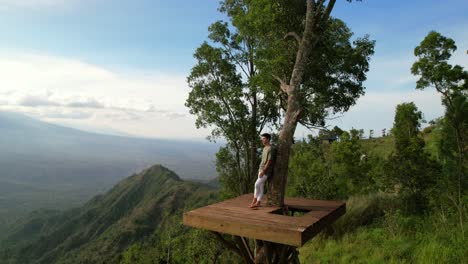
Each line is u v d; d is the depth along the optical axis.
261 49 10.73
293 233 4.86
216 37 17.56
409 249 8.34
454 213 9.05
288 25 8.98
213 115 17.80
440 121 8.61
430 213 9.88
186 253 22.53
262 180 6.62
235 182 19.77
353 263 9.07
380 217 11.69
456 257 6.90
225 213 6.07
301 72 7.09
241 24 10.52
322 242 12.34
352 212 13.41
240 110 17.45
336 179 17.52
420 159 10.77
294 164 18.31
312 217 5.82
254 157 18.52
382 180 12.21
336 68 12.27
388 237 9.85
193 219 6.07
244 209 6.43
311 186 15.96
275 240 5.03
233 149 19.42
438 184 9.42
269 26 9.27
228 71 17.67
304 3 8.67
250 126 18.27
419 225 9.51
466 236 7.57
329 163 18.47
